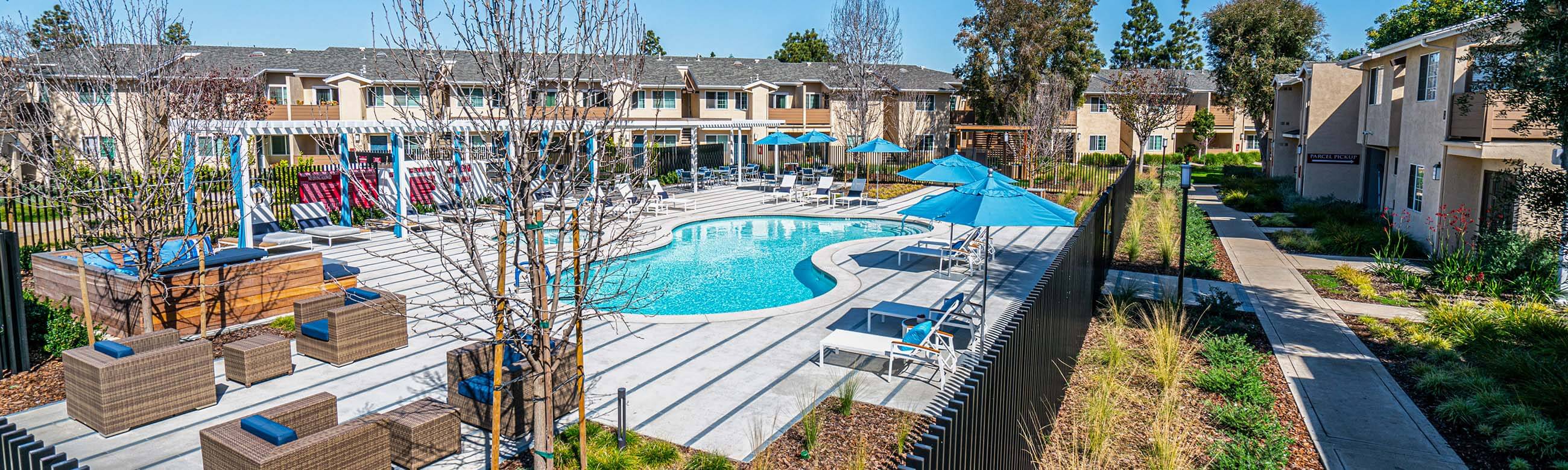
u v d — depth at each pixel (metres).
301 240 16.48
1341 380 9.28
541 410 6.09
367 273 14.80
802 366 9.52
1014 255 17.52
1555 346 9.30
